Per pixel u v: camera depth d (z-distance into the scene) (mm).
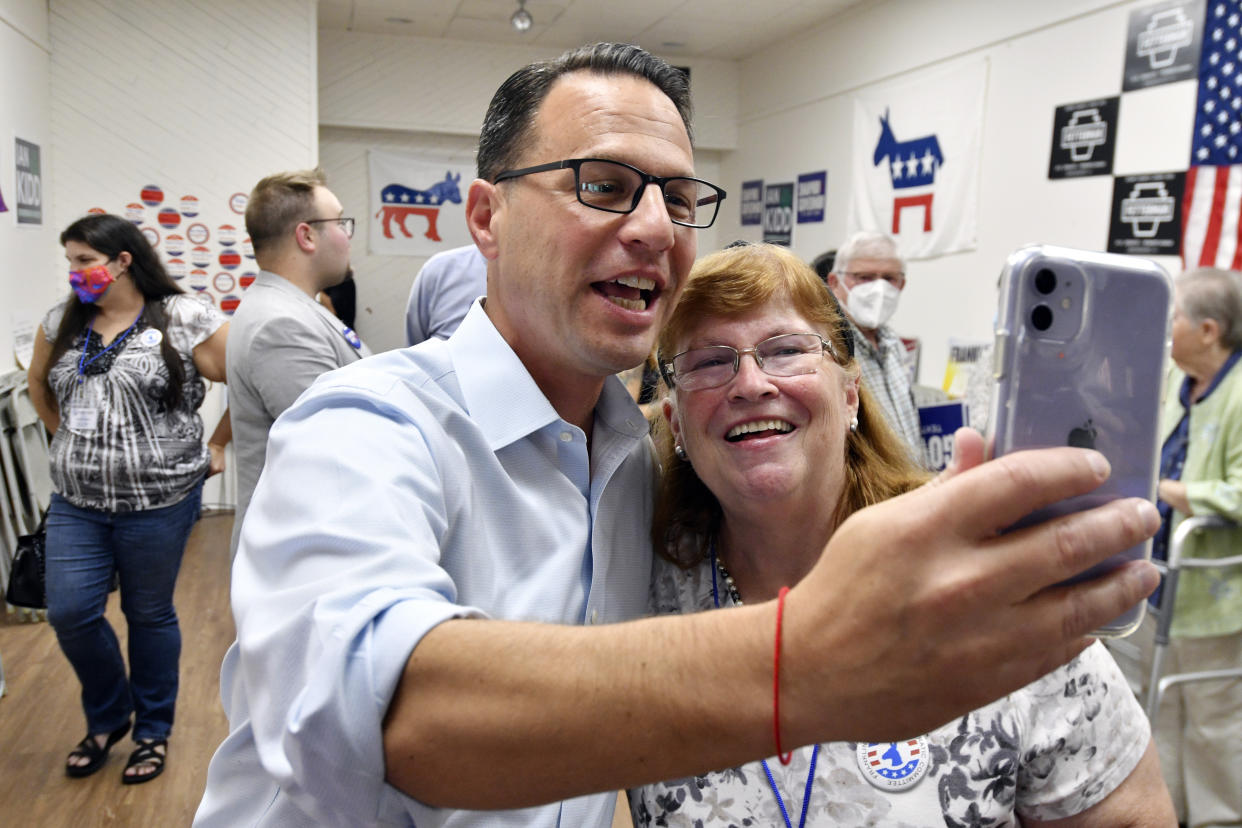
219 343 2783
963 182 5895
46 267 5672
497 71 8453
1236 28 4129
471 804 562
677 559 1212
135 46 6129
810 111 7738
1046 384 581
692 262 980
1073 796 1033
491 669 546
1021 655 479
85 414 2615
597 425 1101
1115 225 4777
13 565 3092
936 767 1018
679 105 954
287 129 6484
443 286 2619
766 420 1081
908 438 3037
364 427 801
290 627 625
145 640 2832
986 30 5684
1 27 4934
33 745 3043
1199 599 2547
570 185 881
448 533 861
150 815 2646
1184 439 2668
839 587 490
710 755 519
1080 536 461
